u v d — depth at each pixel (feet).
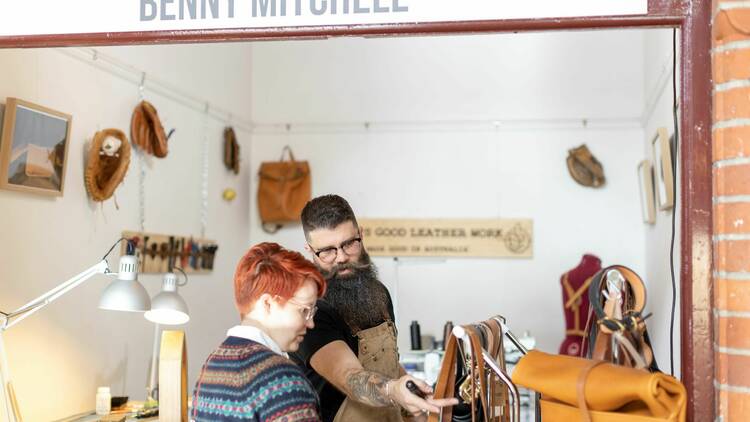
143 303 11.25
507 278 21.71
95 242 14.56
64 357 13.53
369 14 6.96
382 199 22.38
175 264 17.51
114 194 15.21
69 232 13.73
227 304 20.81
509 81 22.07
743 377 6.15
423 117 22.36
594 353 6.75
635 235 21.25
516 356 16.65
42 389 12.89
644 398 5.73
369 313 8.14
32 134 12.42
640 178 20.33
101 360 14.67
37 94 12.83
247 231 22.48
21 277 12.42
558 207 21.66
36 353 12.77
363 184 22.47
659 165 16.37
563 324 21.42
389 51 22.59
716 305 6.33
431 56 22.43
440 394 6.81
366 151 22.52
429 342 18.57
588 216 21.50
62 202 13.52
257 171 22.81
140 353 16.10
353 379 7.22
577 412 6.17
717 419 6.29
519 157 21.90
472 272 21.88
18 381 12.29
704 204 6.43
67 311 13.65
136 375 15.93
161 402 9.78
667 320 16.33
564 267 21.49
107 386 14.84
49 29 7.50
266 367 5.92
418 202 22.22
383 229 22.20
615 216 21.40
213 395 6.06
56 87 13.34
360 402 7.57
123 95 15.60
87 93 14.29
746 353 6.15
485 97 22.15
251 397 5.85
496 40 22.18
